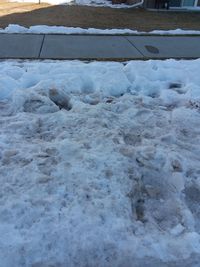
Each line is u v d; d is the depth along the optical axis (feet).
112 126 11.19
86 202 7.87
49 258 6.61
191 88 14.57
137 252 6.80
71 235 7.02
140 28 25.38
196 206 8.32
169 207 8.16
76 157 9.37
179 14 32.99
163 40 21.71
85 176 8.66
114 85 14.30
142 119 12.03
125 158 9.43
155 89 14.75
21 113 11.79
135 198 8.34
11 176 8.57
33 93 12.91
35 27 22.75
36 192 8.08
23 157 9.30
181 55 18.88
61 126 11.03
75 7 33.68
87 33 22.45
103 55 18.17
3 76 14.21
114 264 6.60
